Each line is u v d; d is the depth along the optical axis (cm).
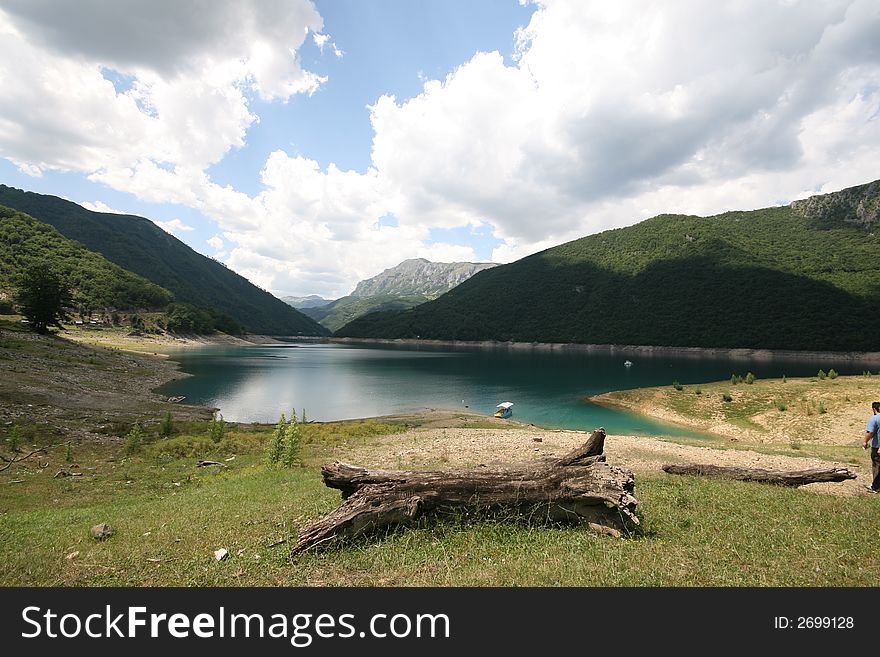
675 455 2245
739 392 4891
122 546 832
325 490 1238
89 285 16025
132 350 10950
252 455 2303
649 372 9525
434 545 729
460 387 7356
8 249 16025
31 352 5559
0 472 1662
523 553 698
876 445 1342
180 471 1889
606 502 801
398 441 2769
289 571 668
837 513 952
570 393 6700
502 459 2047
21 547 840
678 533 807
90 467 1859
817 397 4153
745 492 1157
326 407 5478
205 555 767
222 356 12550
